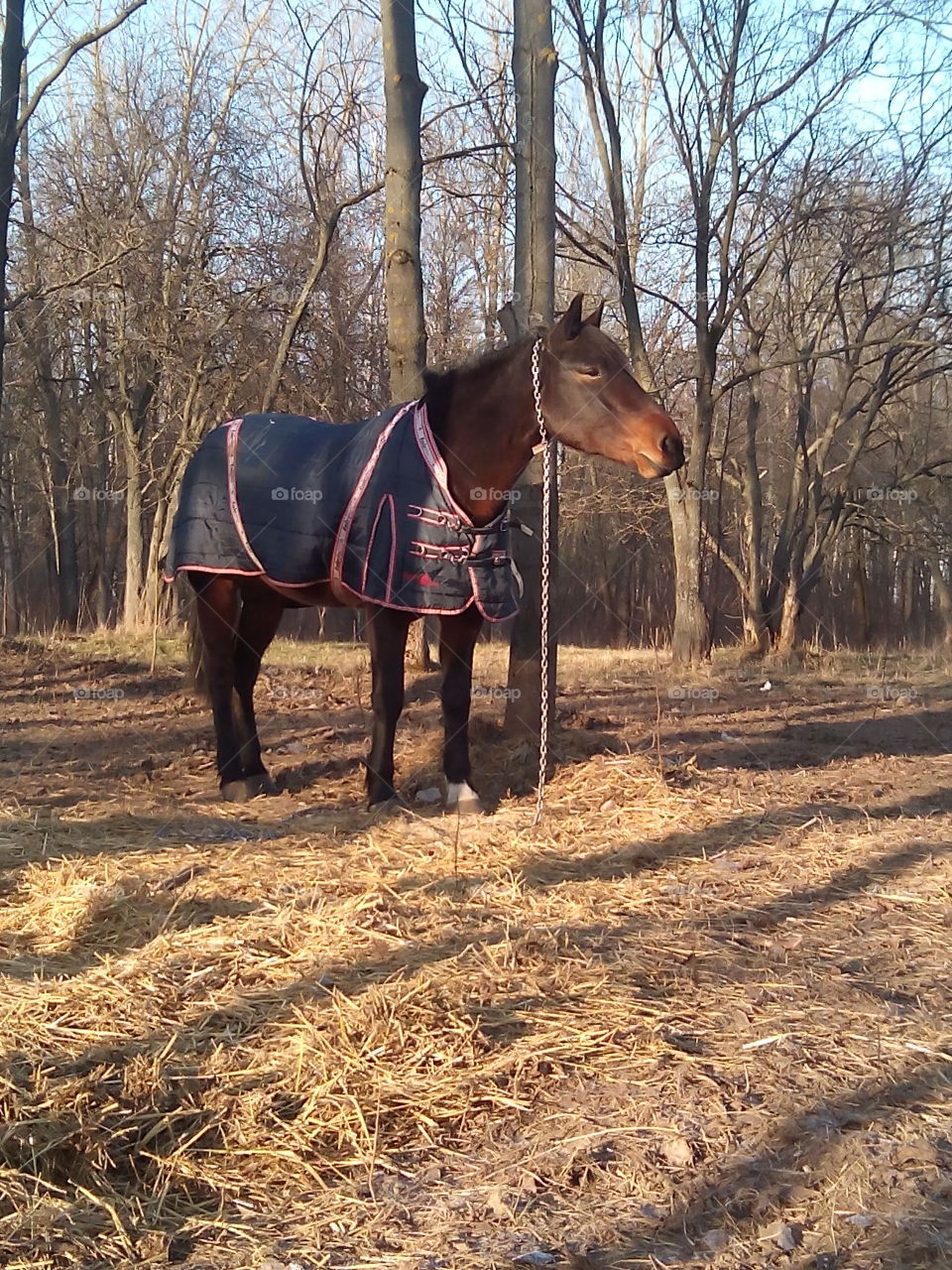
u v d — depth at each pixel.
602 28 15.66
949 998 4.05
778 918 4.82
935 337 21.78
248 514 6.43
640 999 3.83
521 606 7.41
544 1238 2.64
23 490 33.50
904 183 19.31
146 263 19.20
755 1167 2.94
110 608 30.97
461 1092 3.20
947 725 10.49
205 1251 2.56
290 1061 3.28
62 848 5.32
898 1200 2.83
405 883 4.92
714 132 17.20
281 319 19.27
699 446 16.89
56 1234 2.55
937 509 25.33
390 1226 2.67
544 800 6.54
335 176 18.58
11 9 10.01
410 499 5.88
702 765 8.00
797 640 22.09
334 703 10.77
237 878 4.88
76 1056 3.20
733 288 19.69
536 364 5.64
